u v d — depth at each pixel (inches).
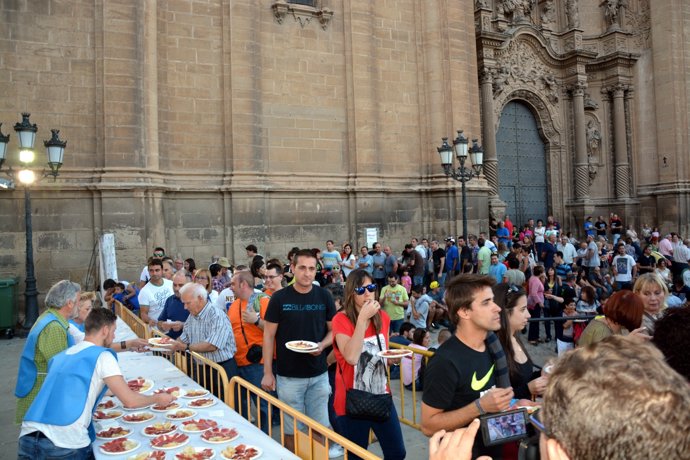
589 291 422.9
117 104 615.2
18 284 572.1
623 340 63.9
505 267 607.2
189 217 670.5
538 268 549.0
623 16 1194.0
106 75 613.3
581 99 1131.9
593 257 784.9
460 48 823.7
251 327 283.4
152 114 639.1
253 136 701.3
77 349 176.4
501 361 142.7
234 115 692.1
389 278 517.0
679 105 1139.9
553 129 1131.9
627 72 1184.8
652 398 53.1
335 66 770.8
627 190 1179.9
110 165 609.9
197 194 674.2
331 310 234.2
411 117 817.5
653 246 870.4
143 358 277.0
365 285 193.3
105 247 562.9
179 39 677.3
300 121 744.3
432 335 554.3
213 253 677.3
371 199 772.0
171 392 209.2
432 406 135.7
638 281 232.2
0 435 283.4
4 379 384.2
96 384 172.7
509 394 124.9
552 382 61.1
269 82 727.7
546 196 1136.2
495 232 925.2
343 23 777.6
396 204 793.6
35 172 578.9
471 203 812.0
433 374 136.7
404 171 808.9
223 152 694.5
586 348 63.1
